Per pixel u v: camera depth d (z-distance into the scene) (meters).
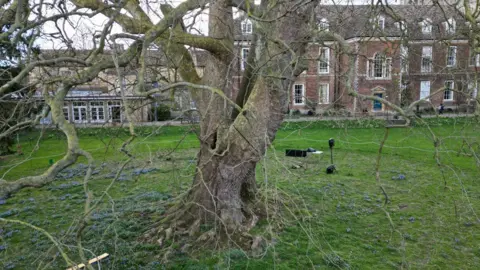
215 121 7.21
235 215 7.55
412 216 9.10
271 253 6.72
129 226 8.27
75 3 5.75
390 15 7.02
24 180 3.11
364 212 9.34
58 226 8.56
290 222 8.35
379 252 7.22
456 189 11.20
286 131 21.75
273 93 6.64
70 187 11.75
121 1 4.60
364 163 14.75
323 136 20.59
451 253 7.28
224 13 6.93
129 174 12.91
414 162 14.83
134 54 4.62
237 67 7.60
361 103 8.71
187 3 4.96
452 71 7.21
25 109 6.93
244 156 6.82
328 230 8.16
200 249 6.93
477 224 8.60
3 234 8.21
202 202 7.48
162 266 6.48
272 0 5.90
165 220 7.97
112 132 10.20
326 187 11.28
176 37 5.94
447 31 8.60
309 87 31.77
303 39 6.12
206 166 7.36
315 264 6.63
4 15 4.93
